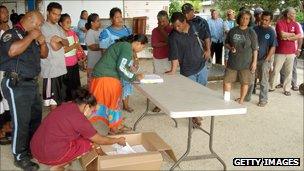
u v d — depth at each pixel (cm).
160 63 560
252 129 469
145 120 494
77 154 308
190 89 373
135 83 398
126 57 384
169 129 461
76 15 1270
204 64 484
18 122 329
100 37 497
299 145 418
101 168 294
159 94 351
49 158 301
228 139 433
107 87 394
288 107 566
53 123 300
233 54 523
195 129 461
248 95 593
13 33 312
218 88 668
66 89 495
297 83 718
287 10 607
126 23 1088
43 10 1100
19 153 341
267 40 557
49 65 452
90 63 555
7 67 315
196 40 467
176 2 1412
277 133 456
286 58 623
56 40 409
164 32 546
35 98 347
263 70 562
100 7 1302
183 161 366
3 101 385
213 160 373
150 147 349
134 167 303
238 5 1049
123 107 539
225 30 796
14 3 962
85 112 312
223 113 301
